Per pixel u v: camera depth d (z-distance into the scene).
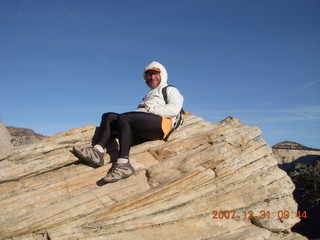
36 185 4.09
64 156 4.29
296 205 4.68
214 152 4.42
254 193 4.43
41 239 3.54
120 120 4.18
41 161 4.20
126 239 3.71
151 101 4.43
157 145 4.66
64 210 3.64
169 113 4.32
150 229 3.86
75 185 4.07
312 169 24.69
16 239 3.49
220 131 4.80
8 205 3.72
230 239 4.03
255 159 4.63
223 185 4.33
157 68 4.70
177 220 4.00
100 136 4.28
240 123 5.30
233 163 4.41
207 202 4.20
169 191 4.01
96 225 3.68
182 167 4.31
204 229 4.08
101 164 4.19
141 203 3.89
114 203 3.86
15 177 4.05
